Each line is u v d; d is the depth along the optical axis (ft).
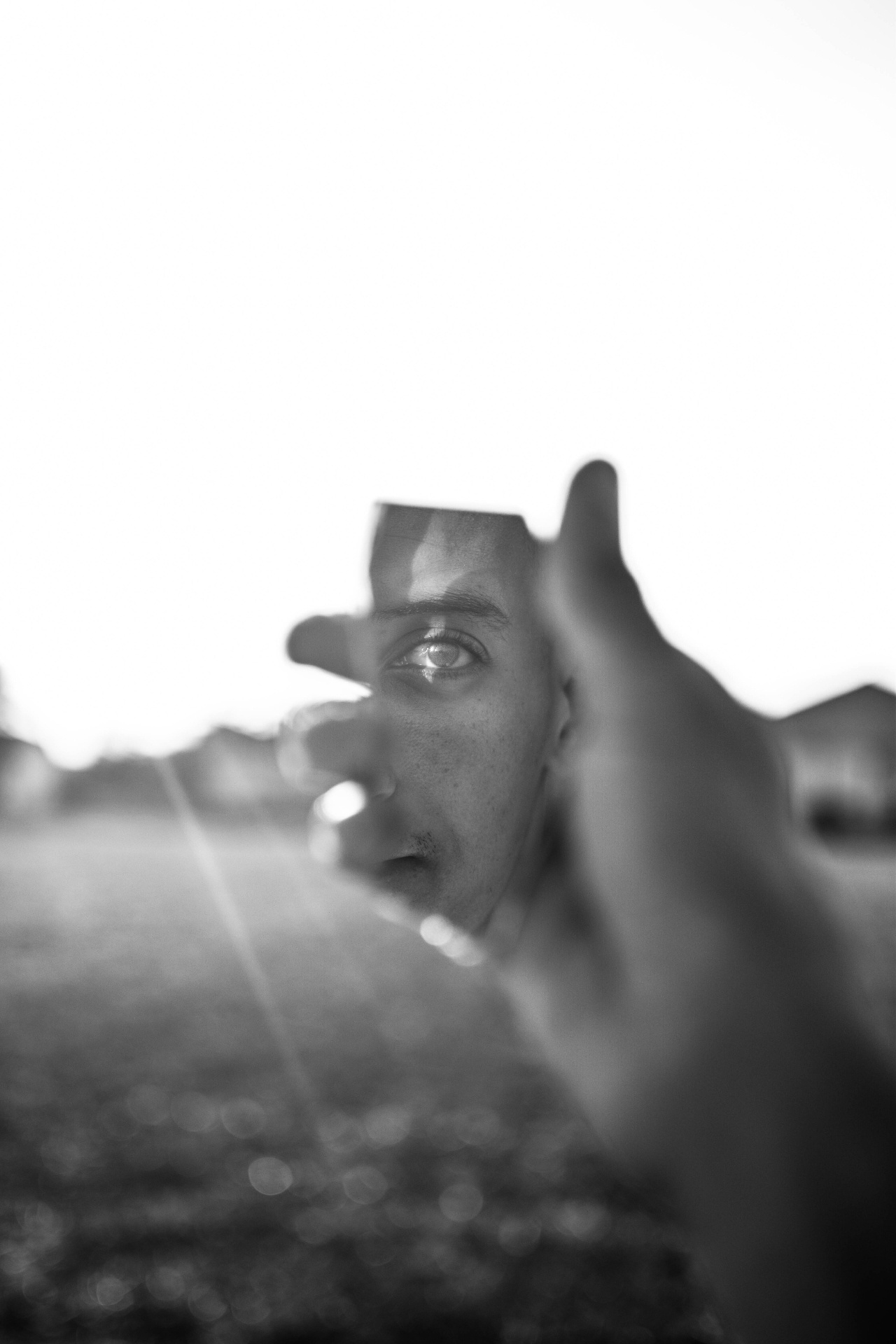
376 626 2.57
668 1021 1.65
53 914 47.37
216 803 78.23
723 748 1.72
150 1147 18.80
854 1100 1.59
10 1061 23.81
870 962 1.75
